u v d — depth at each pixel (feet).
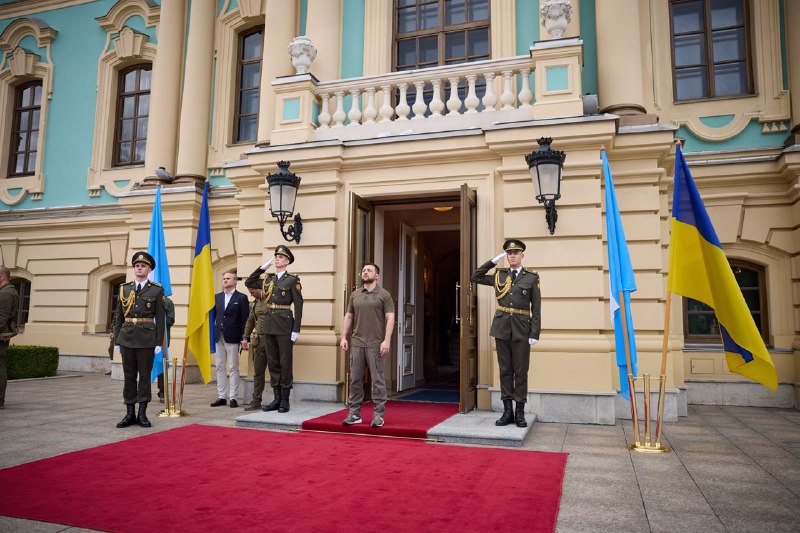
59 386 33.76
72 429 20.31
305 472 14.67
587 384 21.90
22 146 48.80
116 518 11.25
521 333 19.58
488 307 24.20
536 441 18.67
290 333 23.17
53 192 46.09
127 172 43.83
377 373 19.99
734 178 28.68
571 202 22.95
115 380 37.50
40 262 45.09
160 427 20.89
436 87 26.84
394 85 27.58
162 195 37.32
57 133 46.65
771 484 13.84
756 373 17.12
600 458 16.42
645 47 30.45
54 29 47.78
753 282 29.60
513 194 23.72
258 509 11.79
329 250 26.35
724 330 17.47
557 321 22.59
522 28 31.60
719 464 15.76
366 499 12.43
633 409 17.87
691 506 12.21
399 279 29.78
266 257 27.61
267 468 15.07
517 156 24.00
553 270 22.89
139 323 21.09
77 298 43.70
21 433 19.56
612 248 18.79
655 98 31.01
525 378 19.65
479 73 26.12
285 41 33.68
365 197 26.76
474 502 12.23
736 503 12.41
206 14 40.52
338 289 26.35
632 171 23.91
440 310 48.85
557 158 21.45
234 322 26.25
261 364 24.31
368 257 26.84
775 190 28.55
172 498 12.51
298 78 28.32
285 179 25.32
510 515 11.41
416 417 21.47
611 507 12.13
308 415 21.81
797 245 27.68
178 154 39.93
